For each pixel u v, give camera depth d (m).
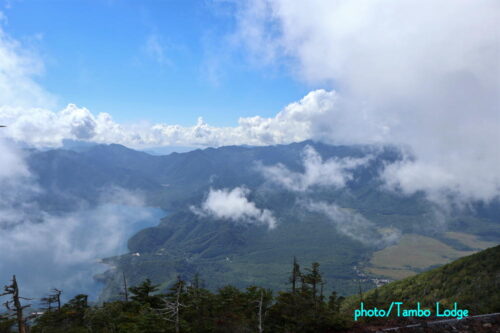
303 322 28.38
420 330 19.59
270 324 32.03
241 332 30.08
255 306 36.41
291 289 53.28
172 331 28.55
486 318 20.66
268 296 37.84
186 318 34.53
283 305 35.41
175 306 27.02
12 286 25.61
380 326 23.00
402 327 20.81
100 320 41.12
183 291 38.78
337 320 25.52
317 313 28.78
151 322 30.09
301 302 36.03
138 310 41.28
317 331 26.55
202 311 35.78
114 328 36.44
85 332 39.88
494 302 30.47
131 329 31.66
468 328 19.19
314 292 50.41
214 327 30.86
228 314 33.75
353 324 25.19
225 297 41.78
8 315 25.78
